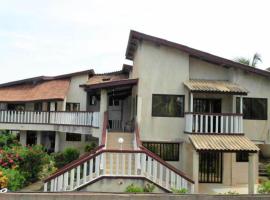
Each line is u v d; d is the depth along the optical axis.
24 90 28.88
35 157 17.11
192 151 17.91
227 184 18.00
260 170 20.42
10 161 15.95
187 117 17.58
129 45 20.97
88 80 28.39
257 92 18.81
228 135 17.00
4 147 19.78
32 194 5.26
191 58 19.16
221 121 17.11
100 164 12.80
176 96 18.39
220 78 19.28
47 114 25.70
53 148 27.89
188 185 12.91
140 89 18.30
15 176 14.52
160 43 18.25
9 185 13.75
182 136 18.19
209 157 18.17
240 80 18.77
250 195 5.49
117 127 24.84
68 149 23.12
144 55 18.47
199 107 18.77
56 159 22.44
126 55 23.39
